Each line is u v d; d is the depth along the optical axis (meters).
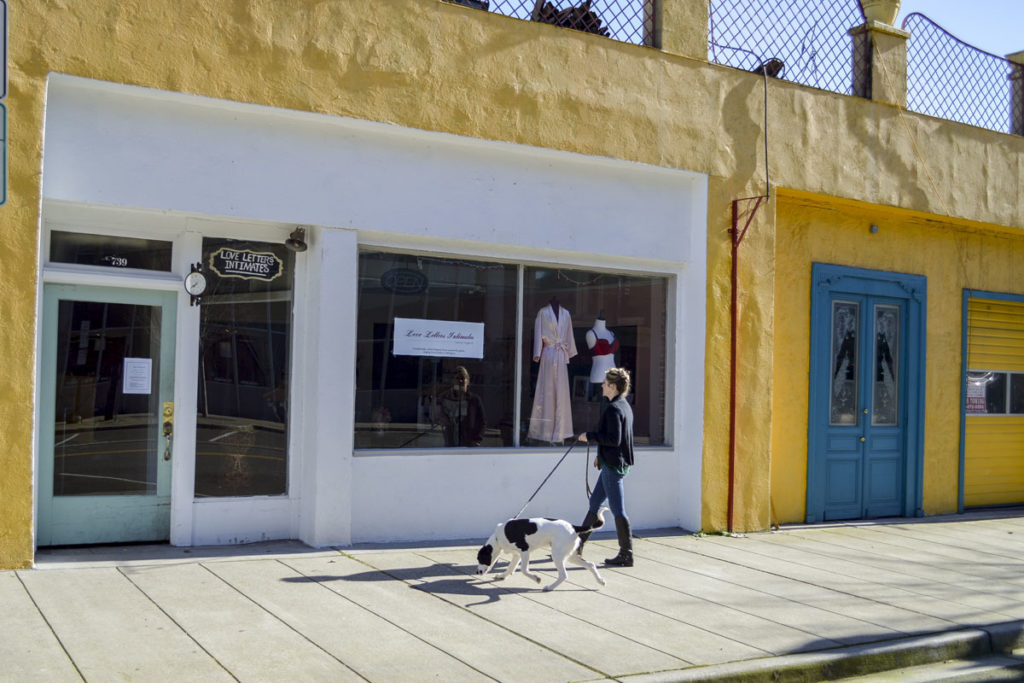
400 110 8.73
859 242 12.41
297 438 8.89
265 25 8.11
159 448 8.42
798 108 11.21
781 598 7.79
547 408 10.04
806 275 11.91
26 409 7.19
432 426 9.34
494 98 9.22
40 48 7.22
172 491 8.39
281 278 8.87
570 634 6.45
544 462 9.87
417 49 8.81
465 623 6.57
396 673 5.51
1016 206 13.49
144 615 6.30
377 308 9.07
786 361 11.71
